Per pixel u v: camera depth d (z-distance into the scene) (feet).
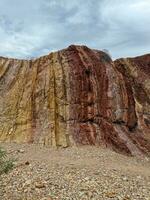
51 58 82.12
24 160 51.93
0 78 82.74
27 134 71.36
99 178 41.83
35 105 75.87
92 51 83.76
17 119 74.54
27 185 37.60
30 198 33.86
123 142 71.97
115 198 34.58
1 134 71.97
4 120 75.10
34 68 82.38
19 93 79.00
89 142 69.62
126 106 79.92
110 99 77.97
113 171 47.19
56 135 70.13
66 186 37.70
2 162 35.68
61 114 73.46
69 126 72.02
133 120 80.07
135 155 69.21
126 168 52.08
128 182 41.11
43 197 34.14
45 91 76.89
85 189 36.83
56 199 33.65
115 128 75.10
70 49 82.43
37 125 72.90
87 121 73.46
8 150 61.67
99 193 35.86
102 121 74.38
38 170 44.70
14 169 44.47
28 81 80.59
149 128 81.41
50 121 72.64
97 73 79.46
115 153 65.77
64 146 67.46
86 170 46.19
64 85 76.74
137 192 37.11
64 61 80.43
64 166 48.34
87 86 76.48
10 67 84.69
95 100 75.56
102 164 53.83
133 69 93.61
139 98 88.94
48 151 63.41
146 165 61.41
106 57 85.10
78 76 77.56
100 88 77.82
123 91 81.46
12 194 34.94
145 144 74.59
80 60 79.87
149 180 43.86
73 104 74.69
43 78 78.95
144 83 92.07
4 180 39.40
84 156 60.64
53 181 39.40
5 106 77.77
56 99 75.46
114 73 82.53
